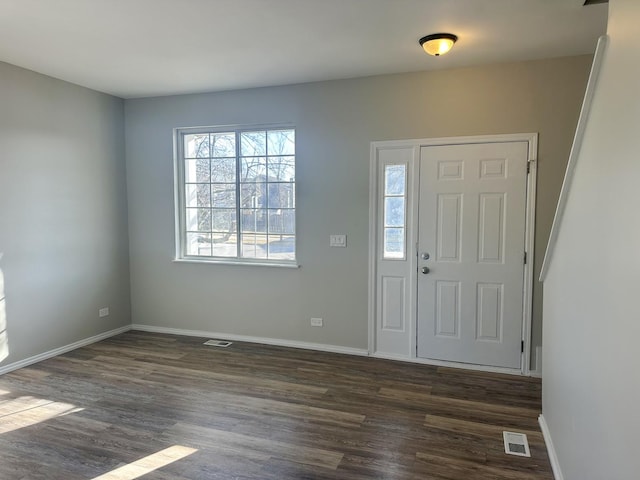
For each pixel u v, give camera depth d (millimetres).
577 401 1861
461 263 3801
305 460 2406
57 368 3797
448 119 3746
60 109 4109
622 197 1360
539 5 2545
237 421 2848
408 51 3309
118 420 2863
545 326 2686
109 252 4719
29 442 2592
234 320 4621
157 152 4770
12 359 3740
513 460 2406
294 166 4328
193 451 2496
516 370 3713
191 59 3498
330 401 3143
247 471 2307
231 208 4645
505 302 3707
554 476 2252
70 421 2848
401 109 3869
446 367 3840
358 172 4043
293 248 4418
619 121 1417
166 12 2641
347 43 3148
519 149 3584
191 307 4785
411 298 3967
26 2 2500
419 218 3889
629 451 1230
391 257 4008
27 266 3848
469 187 3729
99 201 4574
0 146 3590
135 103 4809
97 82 4176
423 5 2545
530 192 3578
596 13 2652
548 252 2518
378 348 4113
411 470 2314
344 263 4160
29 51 3334
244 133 4539
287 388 3369
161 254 4855
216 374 3658
